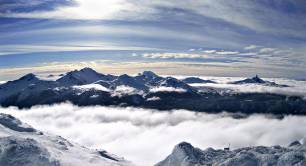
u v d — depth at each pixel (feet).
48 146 457.68
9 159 355.56
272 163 318.65
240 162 331.36
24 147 372.38
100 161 456.04
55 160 369.50
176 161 369.30
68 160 395.96
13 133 497.87
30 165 351.87
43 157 364.58
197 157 368.07
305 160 307.37
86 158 451.53
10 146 369.09
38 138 503.20
